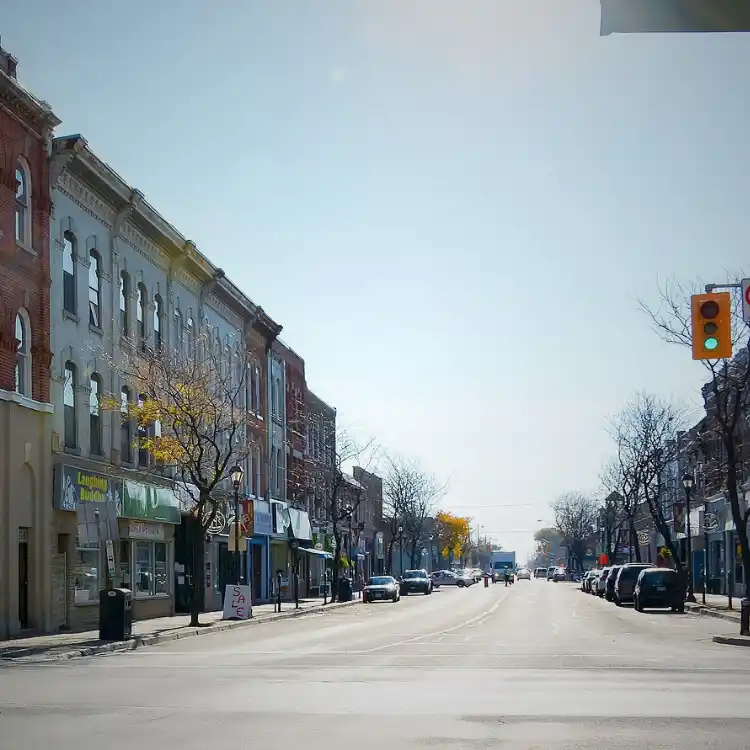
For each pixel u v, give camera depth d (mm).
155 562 41906
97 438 36469
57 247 33688
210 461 42938
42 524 31547
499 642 27812
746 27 7500
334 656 23531
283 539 63594
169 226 42375
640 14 7551
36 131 32250
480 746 11117
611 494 93125
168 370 37750
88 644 26359
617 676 18578
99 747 11211
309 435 73500
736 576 61719
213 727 12625
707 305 18844
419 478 145750
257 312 56625
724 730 12234
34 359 31766
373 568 103188
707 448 64625
